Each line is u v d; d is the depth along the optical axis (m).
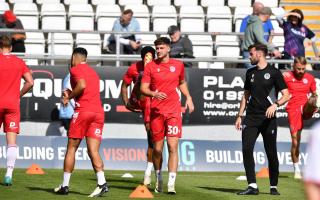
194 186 26.36
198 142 35.22
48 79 35.66
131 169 34.62
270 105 23.42
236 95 35.97
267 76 23.28
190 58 36.00
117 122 35.78
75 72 21.41
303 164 35.81
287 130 36.16
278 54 35.41
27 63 39.19
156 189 23.45
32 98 35.69
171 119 22.39
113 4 46.50
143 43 43.44
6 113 24.41
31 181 26.61
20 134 35.62
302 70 30.94
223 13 45.81
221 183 27.94
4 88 24.22
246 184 27.64
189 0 47.25
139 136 35.84
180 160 34.97
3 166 33.97
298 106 31.27
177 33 36.53
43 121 35.72
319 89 36.09
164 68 22.30
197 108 35.81
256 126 23.47
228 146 35.41
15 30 36.00
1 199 20.94
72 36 44.06
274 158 23.75
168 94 22.36
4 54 24.16
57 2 46.66
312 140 6.39
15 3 45.75
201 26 45.16
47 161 34.56
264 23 38.72
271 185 24.03
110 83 35.81
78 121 21.52
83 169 33.97
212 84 35.88
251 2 47.22
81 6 45.75
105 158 34.59
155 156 23.06
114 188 24.77
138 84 25.12
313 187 6.35
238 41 43.25
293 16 37.28
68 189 22.67
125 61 37.38
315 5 48.50
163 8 45.75
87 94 21.48
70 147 22.00
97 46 43.00
